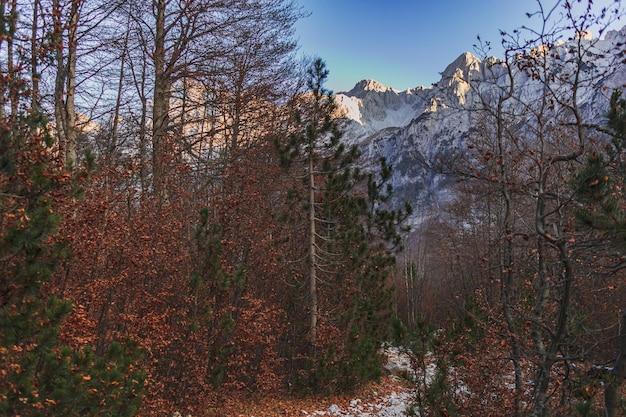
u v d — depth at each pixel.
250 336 8.72
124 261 6.90
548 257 5.91
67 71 8.45
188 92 13.88
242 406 8.84
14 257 4.03
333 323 11.01
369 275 12.11
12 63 5.24
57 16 6.37
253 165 11.52
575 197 4.16
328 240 11.09
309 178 11.31
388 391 11.14
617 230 3.79
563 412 5.16
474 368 6.52
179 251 8.27
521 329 6.69
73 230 5.87
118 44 10.93
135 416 5.64
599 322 8.12
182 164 9.63
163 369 7.60
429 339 6.16
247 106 13.35
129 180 8.53
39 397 4.04
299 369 10.91
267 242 10.36
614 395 4.54
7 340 3.77
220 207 9.61
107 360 5.38
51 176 4.41
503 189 6.23
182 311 7.38
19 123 4.67
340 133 10.86
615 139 4.71
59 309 4.11
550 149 7.08
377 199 13.84
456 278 14.89
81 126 10.05
